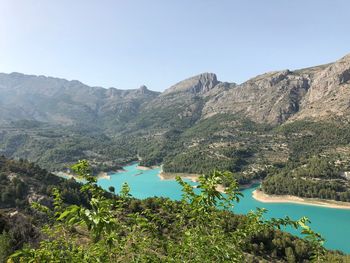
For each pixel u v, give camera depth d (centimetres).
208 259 1192
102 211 913
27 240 3728
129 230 1262
